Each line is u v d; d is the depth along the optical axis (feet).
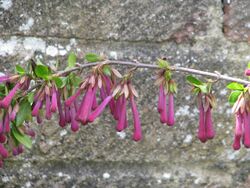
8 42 2.65
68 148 2.81
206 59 2.75
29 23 2.63
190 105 2.78
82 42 2.68
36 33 2.64
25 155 2.80
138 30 2.69
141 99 2.75
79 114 1.93
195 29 2.72
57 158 2.82
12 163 2.82
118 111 2.00
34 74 1.95
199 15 2.71
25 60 2.66
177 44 2.73
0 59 2.64
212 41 2.75
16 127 2.00
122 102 1.99
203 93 2.17
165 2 2.68
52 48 2.66
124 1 2.65
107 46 2.69
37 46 2.66
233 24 2.74
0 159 2.10
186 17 2.71
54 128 2.76
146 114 2.77
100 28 2.66
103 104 1.94
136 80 2.72
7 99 1.87
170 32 2.71
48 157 2.81
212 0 2.70
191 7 2.70
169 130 2.81
